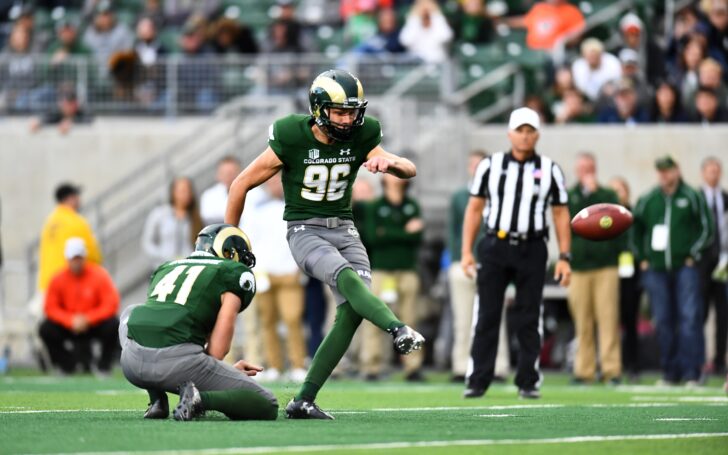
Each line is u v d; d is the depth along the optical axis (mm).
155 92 71875
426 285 64250
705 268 53438
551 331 62531
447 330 60656
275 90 69750
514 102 69562
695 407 34656
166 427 25906
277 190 54000
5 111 73250
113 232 68812
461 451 22594
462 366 52625
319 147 28406
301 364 54469
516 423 28312
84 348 58344
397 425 27250
